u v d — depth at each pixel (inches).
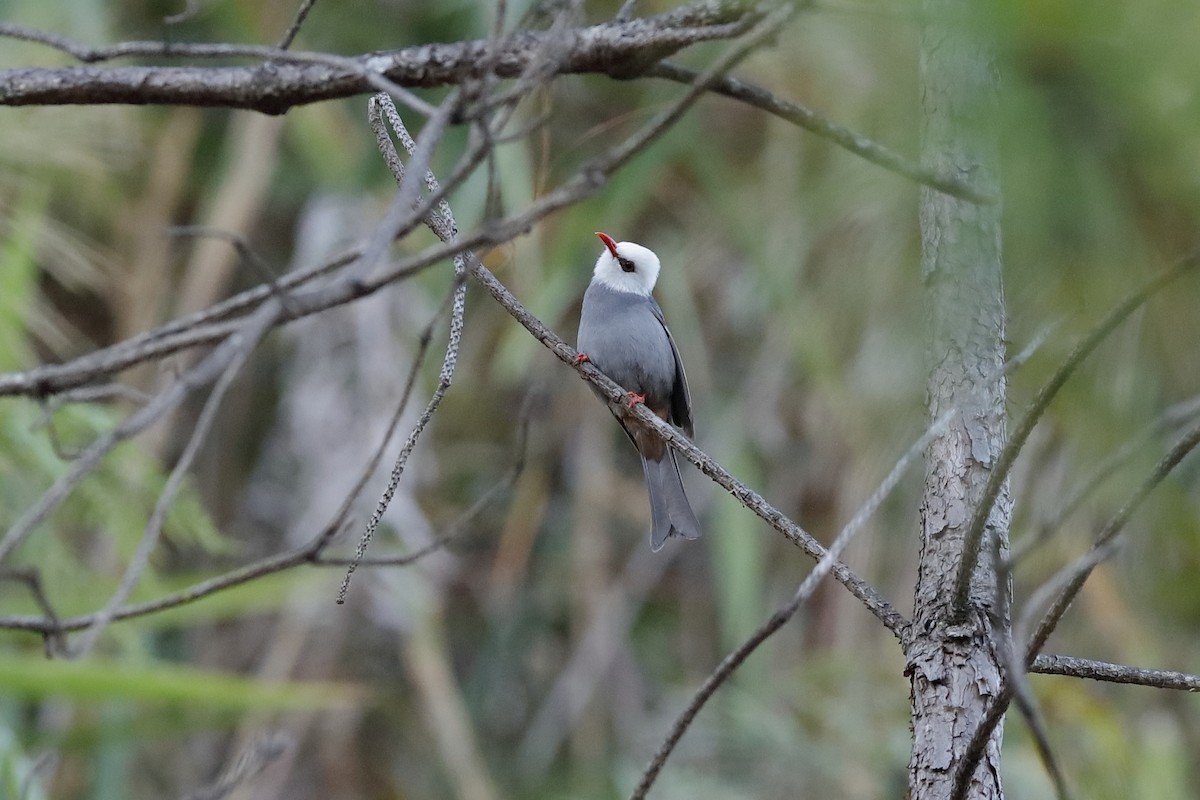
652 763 212.5
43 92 259.8
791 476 593.3
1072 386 216.5
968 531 188.4
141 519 354.3
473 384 681.0
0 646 370.6
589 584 691.4
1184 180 123.6
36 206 412.5
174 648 701.3
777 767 503.8
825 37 264.5
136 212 627.2
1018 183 127.0
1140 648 411.8
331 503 603.8
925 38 187.6
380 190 635.5
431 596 649.0
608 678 693.3
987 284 203.6
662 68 263.3
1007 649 161.8
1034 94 120.2
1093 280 151.9
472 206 519.8
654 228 616.4
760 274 445.1
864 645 565.0
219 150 695.7
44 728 470.6
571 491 740.7
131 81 261.3
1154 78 113.4
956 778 180.4
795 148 457.1
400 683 715.4
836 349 366.3
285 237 720.3
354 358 645.3
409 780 697.0
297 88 262.1
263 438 733.3
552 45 181.8
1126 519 170.1
